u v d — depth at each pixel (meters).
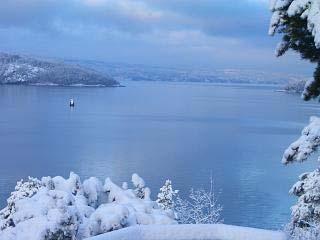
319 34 7.19
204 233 8.62
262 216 51.56
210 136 123.12
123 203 12.55
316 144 9.43
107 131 131.25
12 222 11.25
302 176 10.85
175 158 89.00
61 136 119.44
